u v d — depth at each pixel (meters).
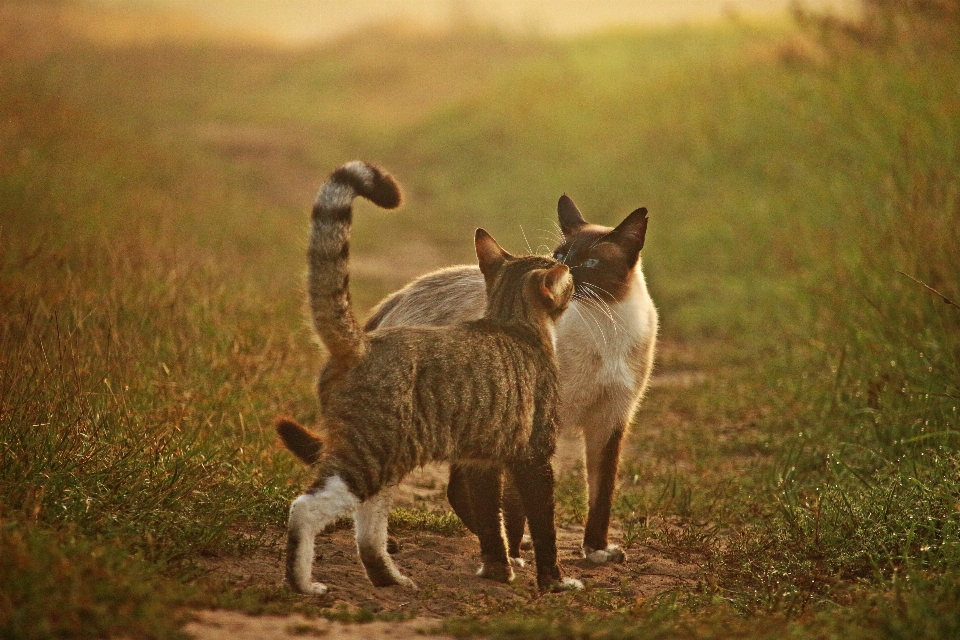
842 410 11.35
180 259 14.07
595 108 34.78
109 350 9.76
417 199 32.78
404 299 8.67
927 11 18.20
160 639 4.95
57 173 18.92
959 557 7.12
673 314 18.73
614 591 7.45
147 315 11.28
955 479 8.48
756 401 13.23
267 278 16.92
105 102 41.78
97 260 12.46
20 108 22.95
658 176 26.80
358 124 44.09
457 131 38.72
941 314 11.21
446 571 7.56
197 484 7.63
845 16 21.70
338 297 6.38
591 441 8.70
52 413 7.90
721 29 40.94
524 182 31.05
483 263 8.15
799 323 15.80
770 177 22.75
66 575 5.20
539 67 42.91
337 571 7.13
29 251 12.52
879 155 16.95
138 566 5.86
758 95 27.23
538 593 7.14
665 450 11.82
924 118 16.23
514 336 7.31
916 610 5.81
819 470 10.38
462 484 8.43
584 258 8.73
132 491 7.23
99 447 7.66
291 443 7.12
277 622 5.67
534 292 7.58
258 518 7.86
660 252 21.77
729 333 17.27
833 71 22.06
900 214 13.02
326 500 6.30
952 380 10.25
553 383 7.47
